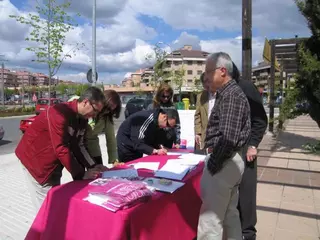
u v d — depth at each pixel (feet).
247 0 14.15
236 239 8.68
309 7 25.12
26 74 425.69
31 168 8.92
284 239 11.15
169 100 13.85
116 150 12.84
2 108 111.96
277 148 29.55
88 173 8.64
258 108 9.92
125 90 274.77
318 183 17.89
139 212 6.55
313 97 26.53
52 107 8.63
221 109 7.48
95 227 6.61
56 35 36.68
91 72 41.04
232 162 7.64
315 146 28.84
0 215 13.85
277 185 17.60
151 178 8.71
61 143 8.29
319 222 12.59
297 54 27.37
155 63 96.89
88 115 8.74
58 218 7.29
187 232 8.55
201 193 8.12
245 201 10.14
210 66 7.75
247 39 14.24
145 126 12.13
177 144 14.51
